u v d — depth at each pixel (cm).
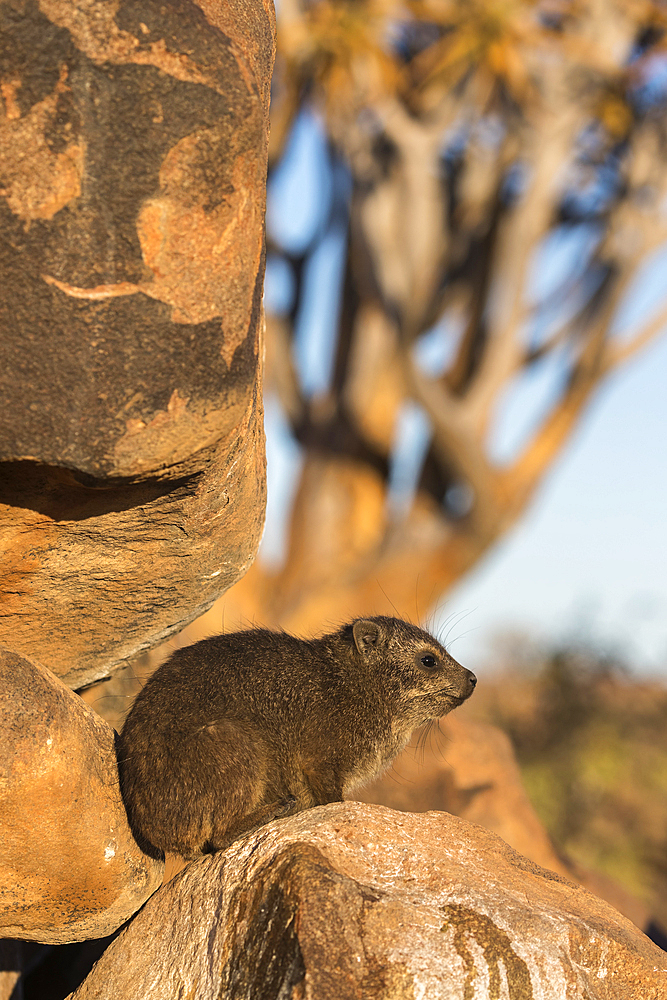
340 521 1522
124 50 261
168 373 280
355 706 442
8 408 268
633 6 1413
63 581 358
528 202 1380
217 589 402
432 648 479
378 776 467
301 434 1608
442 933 313
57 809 336
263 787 397
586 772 1293
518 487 1395
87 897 356
